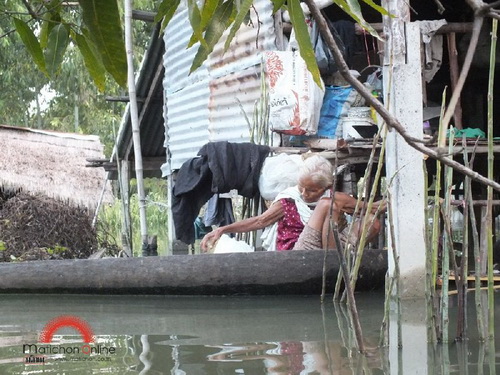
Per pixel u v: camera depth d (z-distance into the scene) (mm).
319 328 5016
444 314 4441
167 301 6777
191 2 1886
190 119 12820
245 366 3852
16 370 3857
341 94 8789
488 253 4484
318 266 6680
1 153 13883
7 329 5332
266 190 8125
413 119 6336
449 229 4574
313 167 7297
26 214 11445
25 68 22953
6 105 24094
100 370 3824
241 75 10773
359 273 6691
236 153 8273
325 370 3744
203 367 3848
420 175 6289
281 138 9148
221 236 7816
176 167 13758
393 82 6336
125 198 15430
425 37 7688
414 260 6262
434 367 3793
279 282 6707
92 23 1925
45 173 14023
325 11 11250
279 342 4531
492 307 4469
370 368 3783
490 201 4512
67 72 22953
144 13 12453
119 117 25047
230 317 5664
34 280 7379
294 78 8500
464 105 11680
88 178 14977
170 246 14500
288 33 9883
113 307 6457
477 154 7973
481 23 1435
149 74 14562
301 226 7445
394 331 4828
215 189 8234
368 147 7562
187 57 12680
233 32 1796
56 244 11398
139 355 4211
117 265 7129
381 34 8727
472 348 4258
